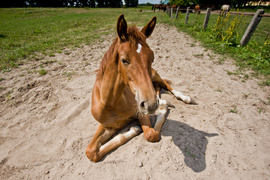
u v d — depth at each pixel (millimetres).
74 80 4496
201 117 2869
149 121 2641
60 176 2100
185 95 3572
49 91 3971
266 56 4891
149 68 1525
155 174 1973
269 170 1976
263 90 3623
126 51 1521
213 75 4422
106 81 1906
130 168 2070
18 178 2104
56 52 6715
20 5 49750
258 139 2402
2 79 4480
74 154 2391
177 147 2268
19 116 3240
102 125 2506
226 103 3242
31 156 2396
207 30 8703
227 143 2330
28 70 5047
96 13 26547
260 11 5430
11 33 10180
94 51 6871
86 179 2018
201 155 2166
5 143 2648
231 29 6500
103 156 2289
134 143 2414
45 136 2764
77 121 3070
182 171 1981
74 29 11719
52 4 57094
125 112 2348
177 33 9586
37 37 9219
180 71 4766
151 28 1911
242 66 4715
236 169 1989
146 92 1427
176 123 2740
